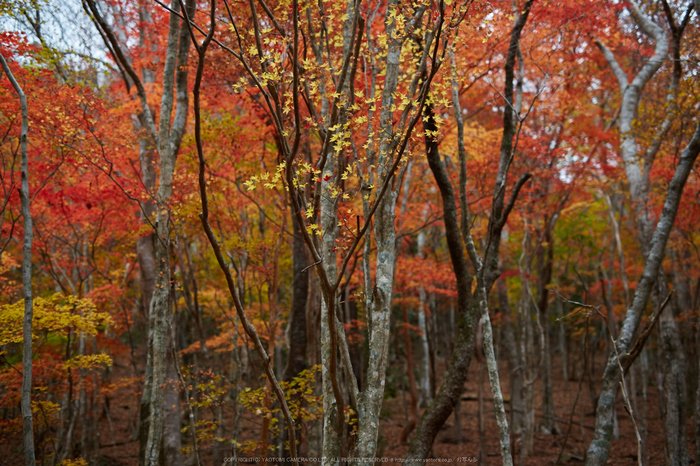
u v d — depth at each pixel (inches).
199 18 318.0
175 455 299.0
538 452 563.5
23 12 253.1
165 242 278.7
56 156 291.3
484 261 227.1
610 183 534.6
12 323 278.4
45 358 362.9
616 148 470.9
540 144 460.1
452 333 965.2
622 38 457.7
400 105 127.1
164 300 273.0
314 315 356.8
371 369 153.2
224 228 404.8
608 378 225.5
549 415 650.8
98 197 339.9
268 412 270.4
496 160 421.4
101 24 282.4
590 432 658.2
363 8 203.8
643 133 385.1
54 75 289.0
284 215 301.6
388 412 702.5
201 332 385.1
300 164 119.8
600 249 703.7
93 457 494.0
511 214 536.1
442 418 218.5
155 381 263.1
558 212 548.7
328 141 119.9
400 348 892.0
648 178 392.2
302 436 334.6
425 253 581.0
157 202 276.2
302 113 246.7
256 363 608.4
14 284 430.9
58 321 289.6
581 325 887.7
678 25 390.0
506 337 605.3
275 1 204.1
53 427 533.6
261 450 266.1
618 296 734.5
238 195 374.0
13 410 517.3
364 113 155.4
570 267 823.7
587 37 422.3
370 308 159.8
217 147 329.7
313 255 116.7
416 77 148.1
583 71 508.1
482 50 323.9
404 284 475.5
